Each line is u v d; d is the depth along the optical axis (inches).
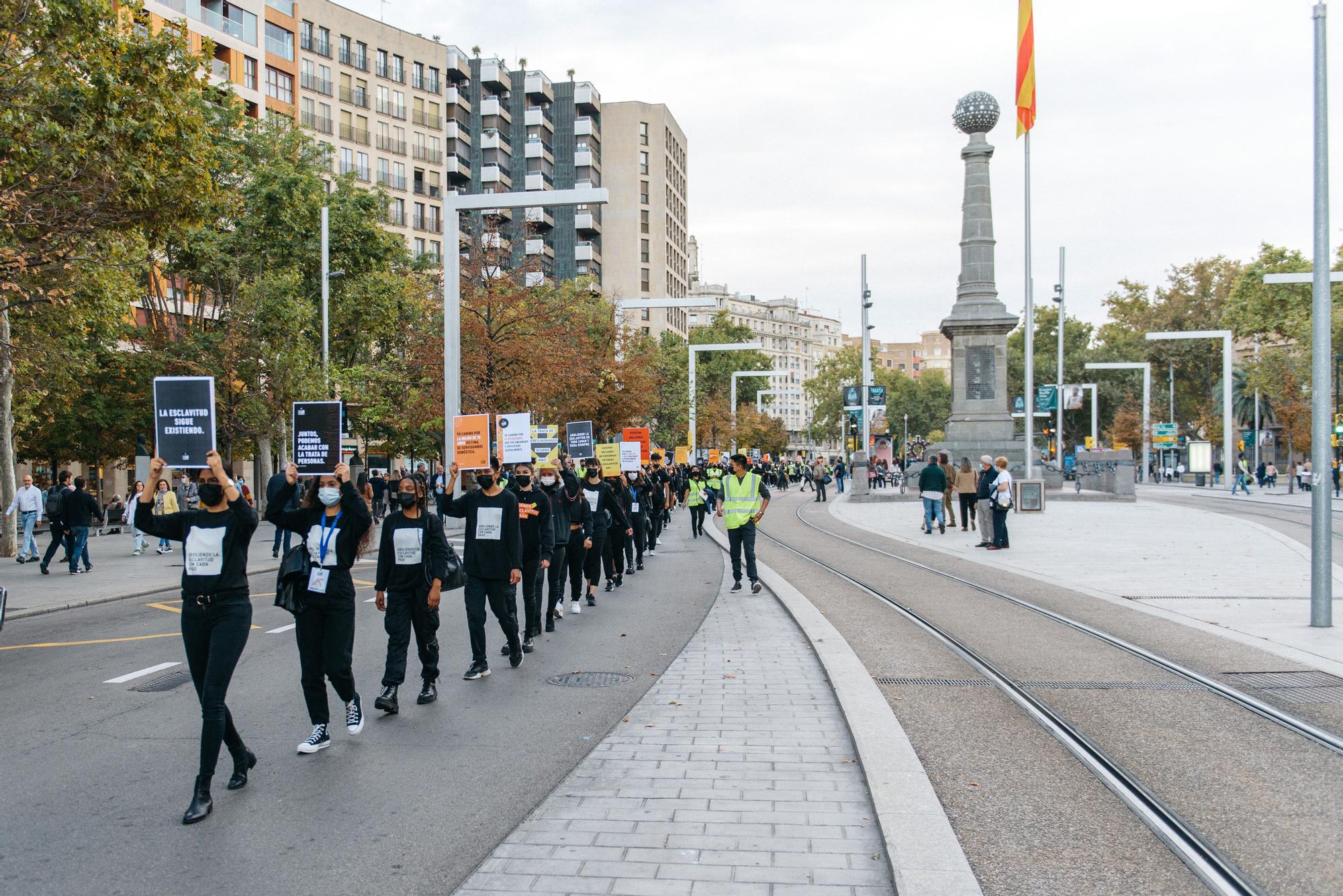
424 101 3102.9
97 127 539.2
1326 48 437.1
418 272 1926.7
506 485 367.6
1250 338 2536.9
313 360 1355.8
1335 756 230.8
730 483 564.4
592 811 199.9
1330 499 408.8
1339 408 2096.5
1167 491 2294.5
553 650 395.9
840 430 5438.0
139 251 882.8
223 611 214.2
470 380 1151.6
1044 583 575.8
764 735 258.1
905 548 837.2
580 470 707.4
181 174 582.9
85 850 184.5
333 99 2802.7
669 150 4020.7
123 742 262.5
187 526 217.0
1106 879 161.2
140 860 179.5
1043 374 3720.5
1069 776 216.2
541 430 911.0
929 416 5684.1
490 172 3405.5
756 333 7042.3
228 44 2133.4
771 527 1136.8
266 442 1475.1
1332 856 170.2
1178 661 342.0
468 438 671.1
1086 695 293.7
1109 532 962.1
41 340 891.4
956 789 207.2
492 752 247.6
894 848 170.4
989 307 1715.1
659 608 515.5
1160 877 161.9
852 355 5452.8
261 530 1216.2
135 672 364.5
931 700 288.4
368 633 447.2
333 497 253.4
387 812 203.2
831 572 656.4
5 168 520.4
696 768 228.8
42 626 500.1
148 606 575.2
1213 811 193.2
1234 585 550.3
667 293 3971.5
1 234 543.5
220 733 206.8
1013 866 166.4
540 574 409.1
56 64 532.1
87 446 1529.3
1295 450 2674.7
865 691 294.0
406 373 1556.3
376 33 2942.9
